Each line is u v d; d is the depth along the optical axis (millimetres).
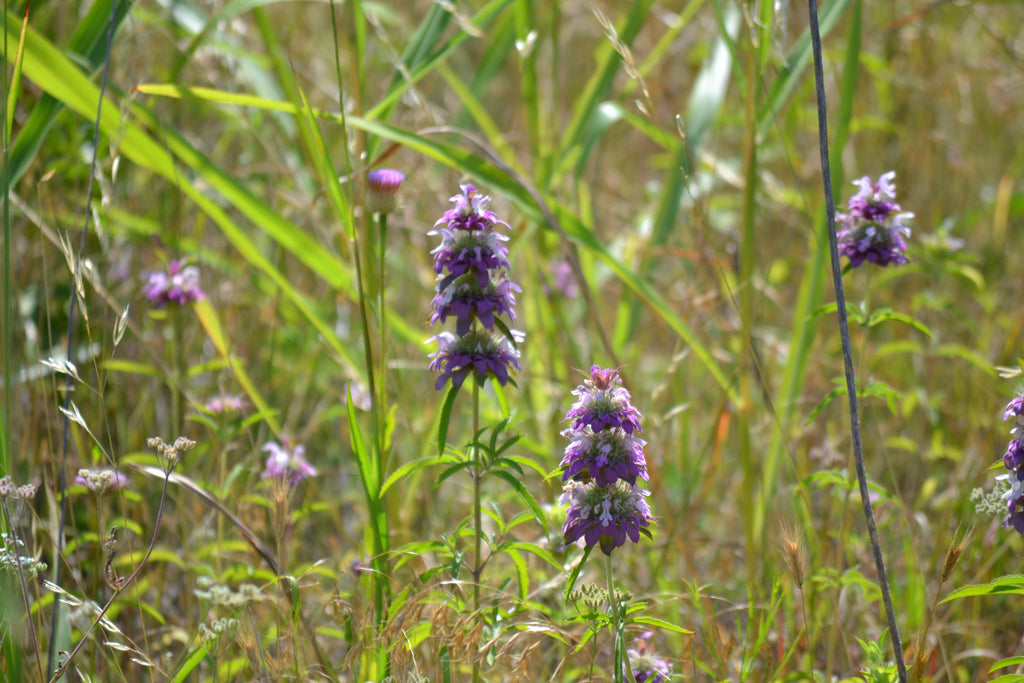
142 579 3869
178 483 3266
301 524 4348
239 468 3682
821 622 3758
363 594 3303
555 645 3480
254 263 3980
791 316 6078
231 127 5734
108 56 3316
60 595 2939
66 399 3340
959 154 6031
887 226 3146
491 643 2633
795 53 3908
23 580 2785
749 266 4074
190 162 3898
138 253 5168
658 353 6301
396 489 3752
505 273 2633
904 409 4746
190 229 4426
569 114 6707
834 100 6469
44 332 4488
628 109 6871
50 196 4438
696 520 4656
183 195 4441
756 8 3545
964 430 4730
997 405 4477
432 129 3773
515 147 6012
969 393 5117
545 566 3805
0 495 2674
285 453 3705
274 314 4840
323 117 3670
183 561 3748
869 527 2709
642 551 4137
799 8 4875
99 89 3590
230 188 3922
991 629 3568
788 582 3684
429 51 4090
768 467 4066
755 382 4898
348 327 5387
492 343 2691
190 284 4008
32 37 3400
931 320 5270
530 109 4988
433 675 3137
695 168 4977
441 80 7609
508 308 2596
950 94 6348
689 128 5020
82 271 3424
